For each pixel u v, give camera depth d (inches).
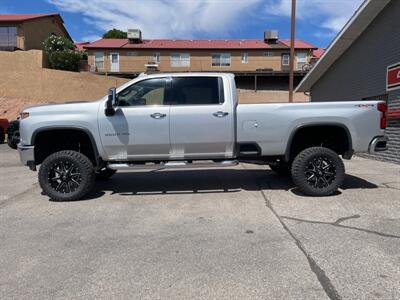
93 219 232.4
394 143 446.0
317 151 272.5
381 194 278.8
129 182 341.4
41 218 237.0
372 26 502.6
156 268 160.7
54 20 1827.0
